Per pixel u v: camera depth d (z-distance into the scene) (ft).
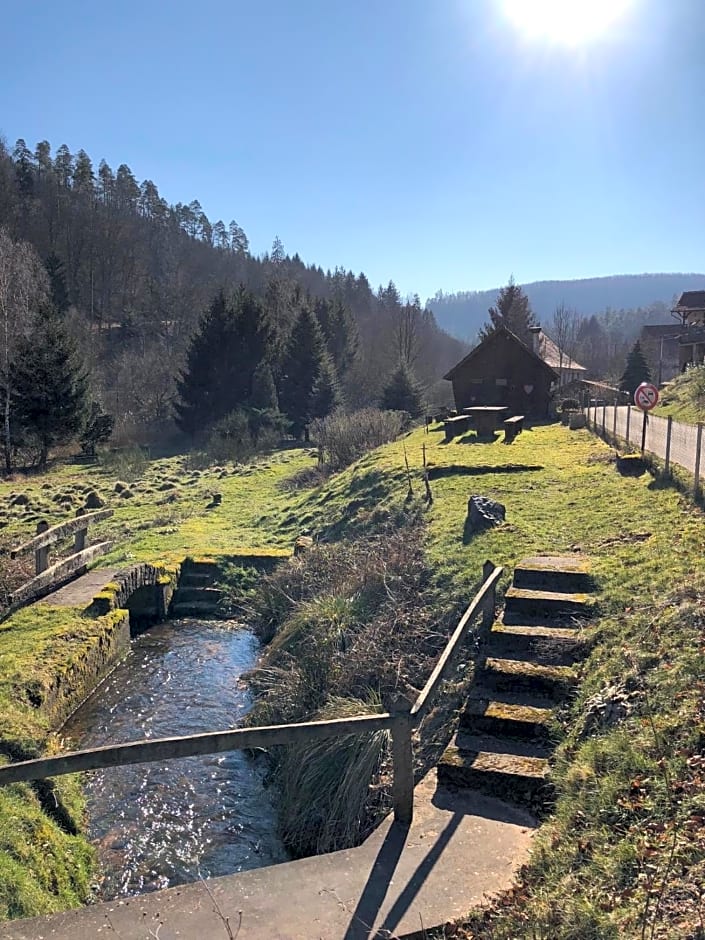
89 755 16.12
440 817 18.76
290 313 211.82
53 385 112.27
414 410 144.25
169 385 170.09
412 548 41.24
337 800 22.44
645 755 17.53
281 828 23.80
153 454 133.49
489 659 25.21
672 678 20.21
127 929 14.89
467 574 34.60
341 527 55.67
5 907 16.74
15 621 37.78
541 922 13.57
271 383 151.23
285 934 14.47
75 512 75.20
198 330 172.65
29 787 22.77
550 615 27.99
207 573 52.11
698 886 13.06
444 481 55.83
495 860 16.75
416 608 33.91
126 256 251.80
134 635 44.75
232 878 16.44
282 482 86.63
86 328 189.57
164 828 24.14
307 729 17.24
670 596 25.55
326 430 96.07
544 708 22.58
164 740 16.49
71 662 33.19
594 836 15.72
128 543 59.47
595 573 29.99
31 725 26.50
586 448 69.00
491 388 115.03
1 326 122.31
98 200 279.08
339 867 16.67
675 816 15.12
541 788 19.19
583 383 150.51
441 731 23.81
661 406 107.14
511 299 187.52
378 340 260.21
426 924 14.47
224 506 76.07
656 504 39.83
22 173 257.34
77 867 21.22
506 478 54.90
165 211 322.34
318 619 35.76
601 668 22.90
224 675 38.06
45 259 209.67
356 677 29.48
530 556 34.17
